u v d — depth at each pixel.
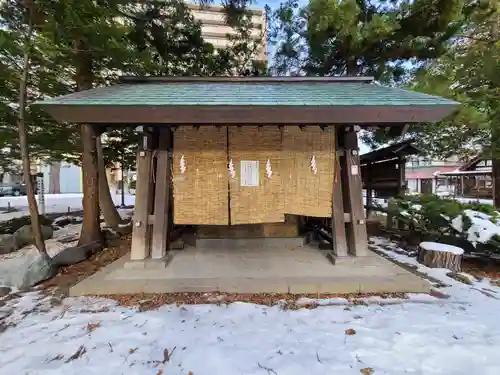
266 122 3.71
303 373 2.31
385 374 2.30
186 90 4.42
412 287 3.82
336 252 4.60
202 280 3.88
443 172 26.77
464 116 5.54
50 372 2.34
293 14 8.60
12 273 4.16
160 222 4.54
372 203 9.23
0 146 6.07
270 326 2.99
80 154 8.41
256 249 5.46
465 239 5.04
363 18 7.36
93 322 3.09
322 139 4.52
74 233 8.00
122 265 4.55
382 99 3.79
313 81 5.25
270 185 4.57
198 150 4.52
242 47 10.00
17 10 4.60
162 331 2.91
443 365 2.40
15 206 16.03
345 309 3.35
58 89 5.87
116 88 4.52
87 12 4.52
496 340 2.72
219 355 2.52
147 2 7.51
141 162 4.51
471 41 7.77
